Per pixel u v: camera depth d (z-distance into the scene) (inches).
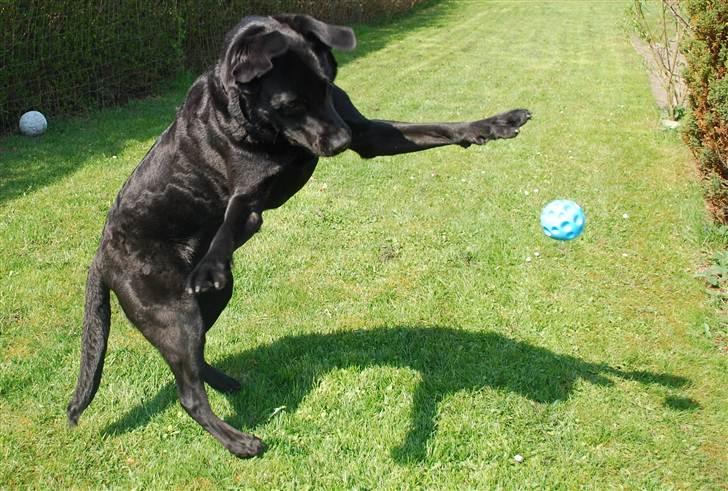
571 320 91.4
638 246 108.9
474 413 76.7
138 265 68.8
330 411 78.0
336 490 69.3
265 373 83.7
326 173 140.5
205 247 70.1
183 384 70.9
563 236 73.8
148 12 205.8
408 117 189.6
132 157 151.4
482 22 415.2
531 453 72.4
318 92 63.7
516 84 236.4
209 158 66.4
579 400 78.4
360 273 102.9
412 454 72.1
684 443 73.2
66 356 86.7
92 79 192.1
